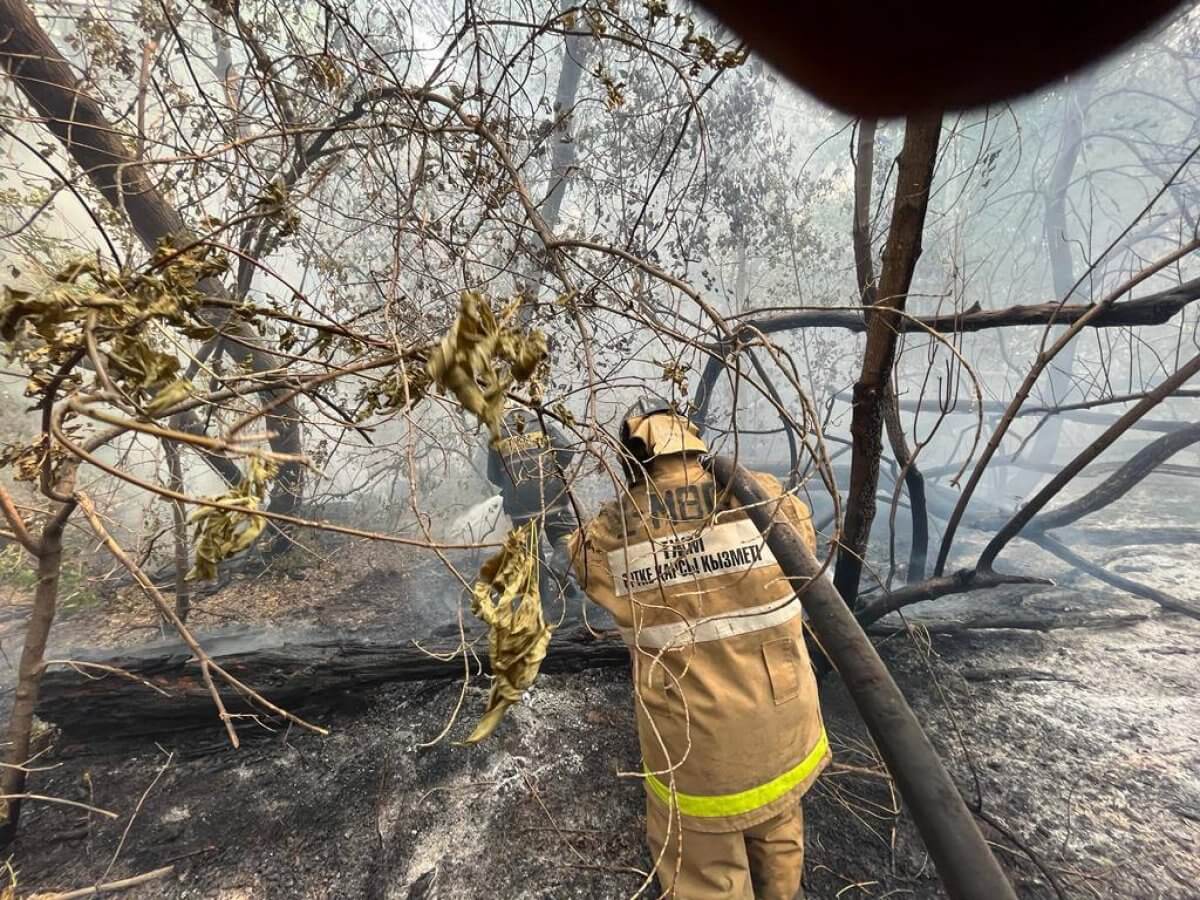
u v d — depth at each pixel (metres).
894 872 2.11
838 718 2.85
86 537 4.44
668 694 1.73
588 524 1.97
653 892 2.05
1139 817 2.27
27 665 1.98
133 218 3.33
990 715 2.85
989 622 3.43
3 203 3.20
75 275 0.95
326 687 2.80
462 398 0.71
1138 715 2.82
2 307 0.83
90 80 2.89
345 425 1.21
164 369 0.89
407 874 2.15
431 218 2.84
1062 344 1.98
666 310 1.76
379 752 2.68
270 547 4.66
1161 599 3.70
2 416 4.55
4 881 2.09
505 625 0.89
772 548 1.66
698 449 1.92
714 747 1.67
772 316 3.62
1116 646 3.41
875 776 2.50
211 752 2.66
